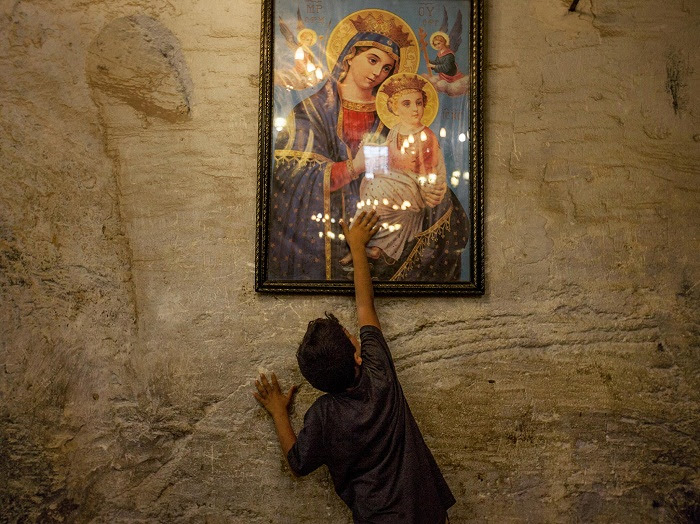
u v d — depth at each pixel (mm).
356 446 1684
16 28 2141
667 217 2127
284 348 2066
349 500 1755
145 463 2045
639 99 2152
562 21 2166
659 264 2111
